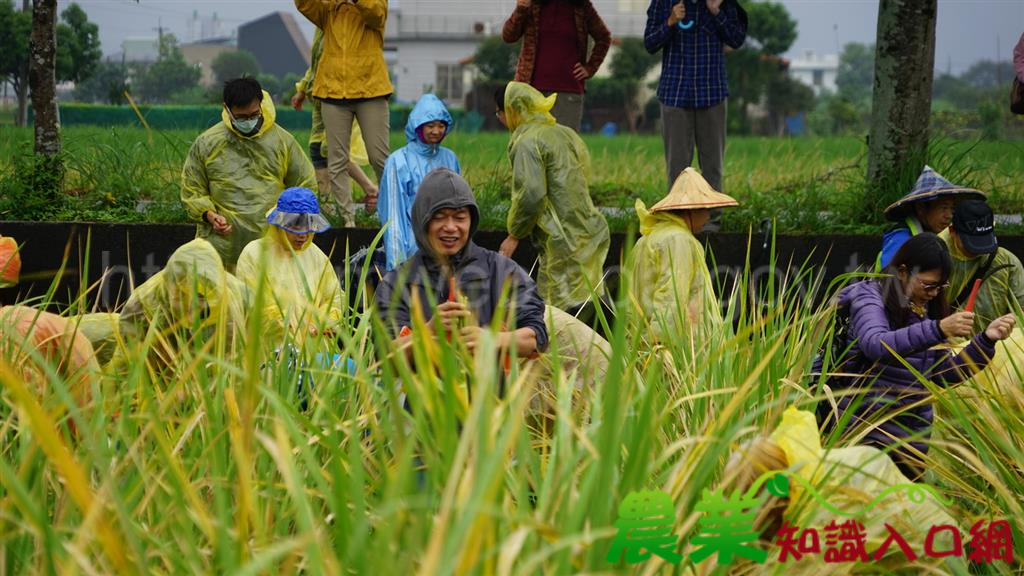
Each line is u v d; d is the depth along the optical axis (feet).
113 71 267.39
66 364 17.93
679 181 28.89
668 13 41.09
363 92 40.32
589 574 11.20
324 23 40.32
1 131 65.77
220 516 11.98
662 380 19.16
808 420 16.05
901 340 20.90
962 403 20.49
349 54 40.06
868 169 43.37
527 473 13.29
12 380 10.68
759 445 15.08
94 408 15.17
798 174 54.75
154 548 13.10
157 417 14.40
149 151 48.21
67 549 11.43
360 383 16.53
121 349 19.01
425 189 19.53
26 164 42.50
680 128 41.39
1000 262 28.07
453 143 72.64
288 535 13.93
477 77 289.33
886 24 42.78
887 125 42.88
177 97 250.57
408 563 10.75
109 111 95.04
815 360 22.30
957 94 350.43
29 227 38.34
